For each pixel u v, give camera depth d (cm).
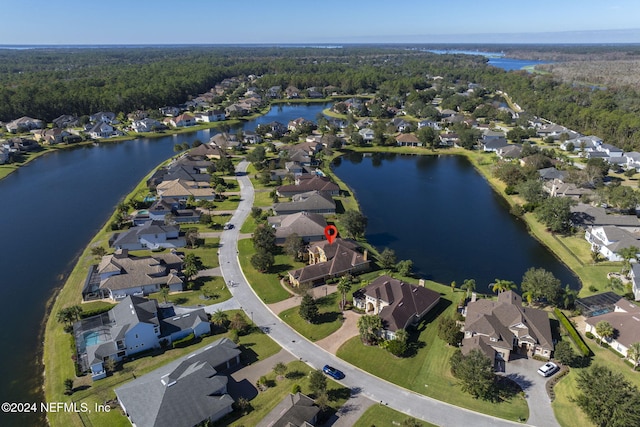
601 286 10088
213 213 14262
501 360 7675
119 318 8081
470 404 6719
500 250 12156
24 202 15488
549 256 11831
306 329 8525
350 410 6569
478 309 8606
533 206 14450
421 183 18038
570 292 9106
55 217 14175
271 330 8500
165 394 6297
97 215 14350
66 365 7469
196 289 9862
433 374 7356
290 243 11200
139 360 7606
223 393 6694
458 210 15075
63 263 11262
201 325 8294
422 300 9062
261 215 13700
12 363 7731
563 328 8450
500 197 16388
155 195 15475
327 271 10269
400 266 10519
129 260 10106
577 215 13250
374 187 17425
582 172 16350
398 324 8175
